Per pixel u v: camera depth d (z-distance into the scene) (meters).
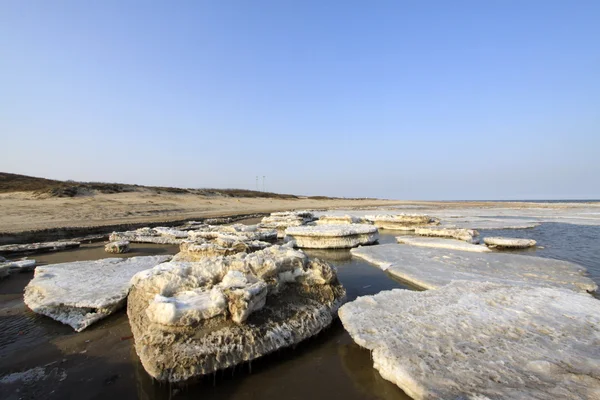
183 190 51.97
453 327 5.37
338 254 13.93
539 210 42.53
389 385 4.36
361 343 5.04
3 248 13.45
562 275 9.62
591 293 8.30
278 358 5.08
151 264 10.38
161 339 4.62
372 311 6.13
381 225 23.67
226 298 5.16
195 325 4.80
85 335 5.95
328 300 6.67
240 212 38.38
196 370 4.38
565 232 20.05
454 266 10.89
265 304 5.70
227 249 9.81
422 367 4.28
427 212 40.38
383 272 10.71
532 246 14.72
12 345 5.60
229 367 4.60
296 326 5.56
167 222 24.67
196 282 5.73
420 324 5.52
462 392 3.78
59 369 4.87
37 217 23.27
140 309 5.55
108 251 13.95
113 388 4.40
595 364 4.19
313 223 22.89
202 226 22.97
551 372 4.06
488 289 7.30
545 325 5.34
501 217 31.22
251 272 6.09
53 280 8.35
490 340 4.91
